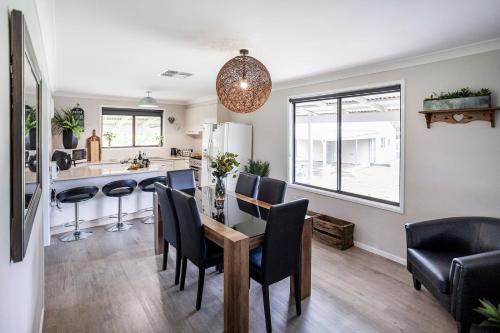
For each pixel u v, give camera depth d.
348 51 3.01
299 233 2.36
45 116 3.57
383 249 3.59
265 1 1.95
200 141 7.76
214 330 2.22
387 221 3.54
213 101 6.56
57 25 2.37
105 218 4.61
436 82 3.03
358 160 4.34
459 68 2.85
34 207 1.51
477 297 1.96
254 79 2.69
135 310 2.44
